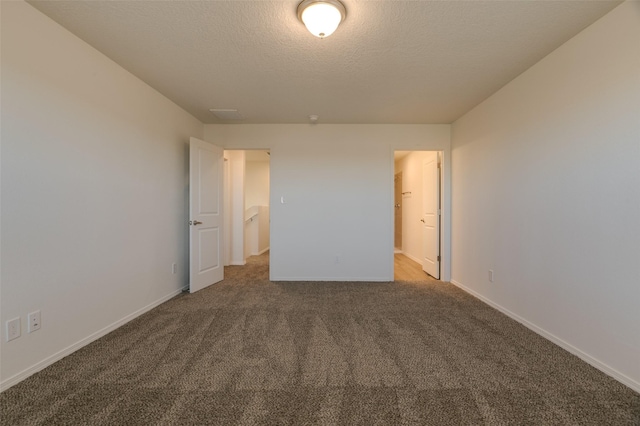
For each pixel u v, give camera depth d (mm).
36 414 1501
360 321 2777
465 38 2199
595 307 1971
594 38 1991
